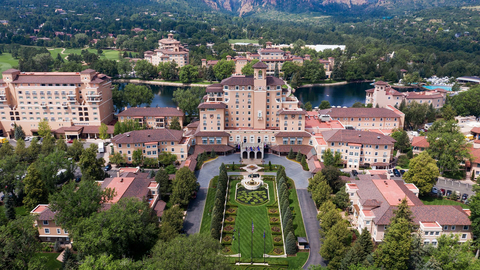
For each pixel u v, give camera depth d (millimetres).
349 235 128875
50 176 169000
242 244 141375
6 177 162125
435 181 175000
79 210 128625
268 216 160500
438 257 113000
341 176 180500
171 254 102688
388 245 115875
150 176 186125
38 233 138875
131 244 129500
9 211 151500
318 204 161625
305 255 135000
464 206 165125
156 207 154750
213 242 110875
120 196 151000
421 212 134750
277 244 141000
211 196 175875
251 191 182375
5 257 108625
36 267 111875
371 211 141125
